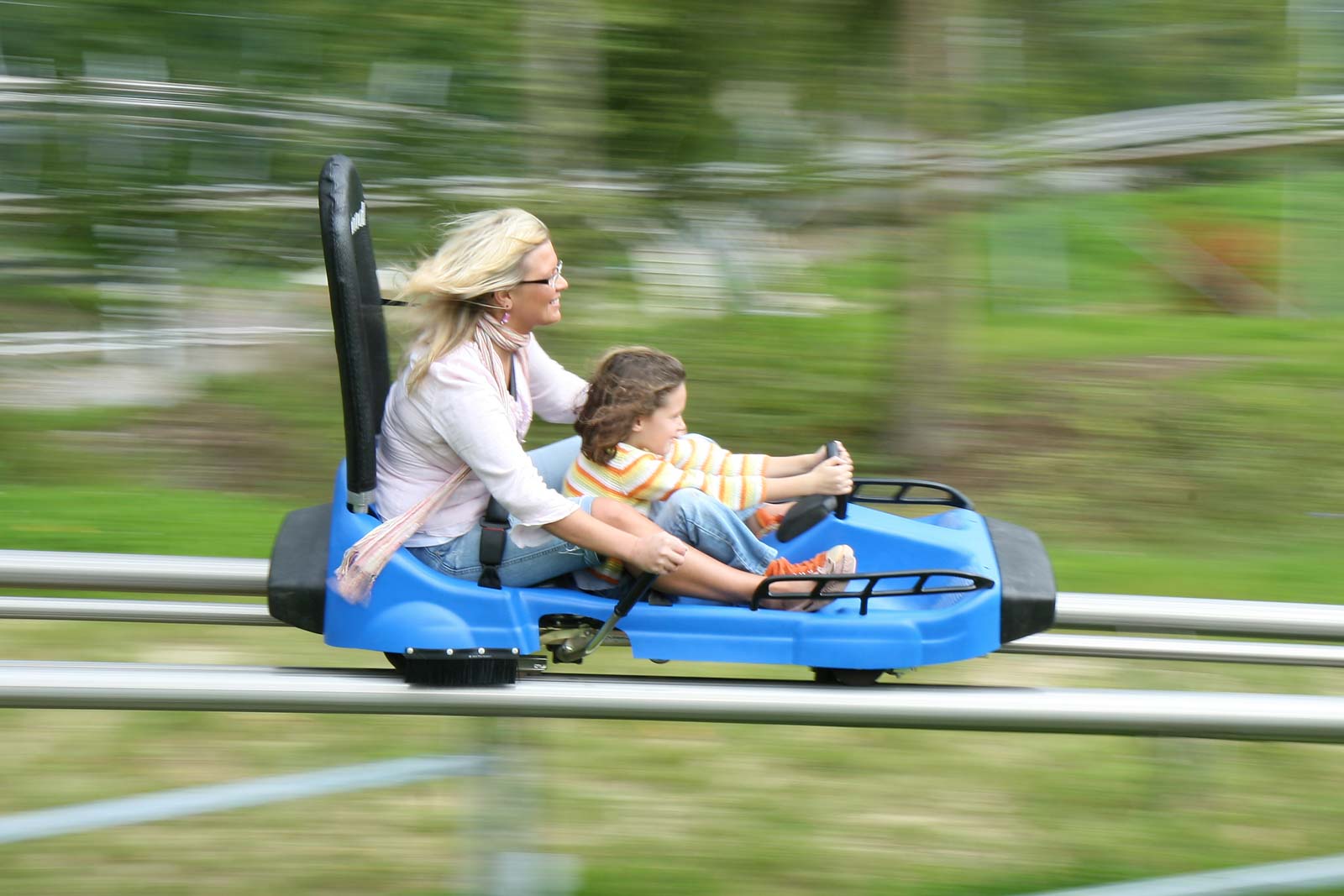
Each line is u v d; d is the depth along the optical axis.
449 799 13.62
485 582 9.75
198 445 22.58
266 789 9.60
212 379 25.16
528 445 22.78
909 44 21.27
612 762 14.17
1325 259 30.78
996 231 28.83
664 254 23.08
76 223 23.28
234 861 12.29
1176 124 22.17
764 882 11.88
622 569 9.85
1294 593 17.47
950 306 22.20
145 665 8.73
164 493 20.50
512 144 22.17
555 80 21.66
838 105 21.92
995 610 9.46
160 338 25.03
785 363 23.22
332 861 12.31
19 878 11.86
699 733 14.88
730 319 23.50
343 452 22.56
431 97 22.16
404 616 9.02
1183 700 8.60
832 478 10.31
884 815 13.15
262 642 16.42
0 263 23.67
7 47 22.27
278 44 22.14
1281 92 21.95
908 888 11.81
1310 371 26.70
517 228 9.63
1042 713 8.59
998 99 21.56
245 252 24.05
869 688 8.79
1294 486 21.45
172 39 22.17
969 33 21.23
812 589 9.41
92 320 24.95
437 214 21.86
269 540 18.62
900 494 11.17
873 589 10.07
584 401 11.05
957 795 13.59
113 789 13.30
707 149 22.45
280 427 23.41
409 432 9.68
